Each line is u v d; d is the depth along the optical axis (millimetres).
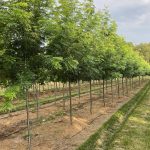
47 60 8672
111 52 19922
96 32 14891
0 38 8102
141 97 32219
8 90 7691
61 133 13508
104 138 13398
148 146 12547
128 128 15992
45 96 30859
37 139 12547
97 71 16094
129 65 29297
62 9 10938
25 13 7602
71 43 11211
